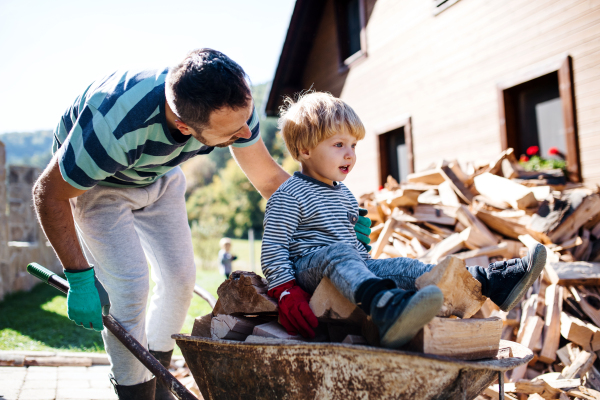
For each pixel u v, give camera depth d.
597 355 2.91
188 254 2.57
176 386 1.72
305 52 12.00
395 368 1.35
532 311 3.25
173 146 2.01
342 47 10.74
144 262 2.31
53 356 3.87
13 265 7.77
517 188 3.86
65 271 2.02
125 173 2.14
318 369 1.49
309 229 1.95
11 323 5.25
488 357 1.65
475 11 7.19
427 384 1.35
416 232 4.56
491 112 6.91
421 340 1.41
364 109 9.99
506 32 6.66
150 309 2.62
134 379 2.26
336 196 2.05
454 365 1.30
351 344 1.41
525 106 6.67
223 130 1.74
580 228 3.69
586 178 5.60
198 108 1.62
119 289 2.23
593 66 5.54
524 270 1.66
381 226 5.04
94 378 3.49
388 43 9.15
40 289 8.23
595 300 3.24
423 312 1.28
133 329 2.24
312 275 1.76
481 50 7.08
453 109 7.62
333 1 10.76
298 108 2.12
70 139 1.83
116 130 1.80
